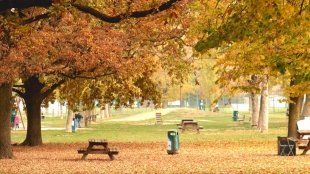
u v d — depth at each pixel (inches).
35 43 1284.4
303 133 1535.4
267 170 984.9
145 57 1609.3
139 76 1776.6
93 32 1519.4
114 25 1585.9
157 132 2770.7
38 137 1828.2
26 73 1520.7
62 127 3408.0
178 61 1723.7
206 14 1152.2
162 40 1612.9
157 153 1466.5
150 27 1508.4
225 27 826.8
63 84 1940.2
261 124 2605.8
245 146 1699.1
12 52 1311.5
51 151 1572.3
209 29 842.2
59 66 1599.4
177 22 1574.8
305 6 762.2
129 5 817.5
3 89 1312.7
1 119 1311.5
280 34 796.0
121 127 3366.1
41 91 1822.1
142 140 2119.8
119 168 1049.5
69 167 1077.8
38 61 1466.5
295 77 1598.2
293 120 1845.5
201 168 1031.0
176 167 1055.0
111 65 1520.7
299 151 1485.0
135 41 1567.4
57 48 1512.1
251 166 1060.5
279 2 738.2
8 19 863.1
